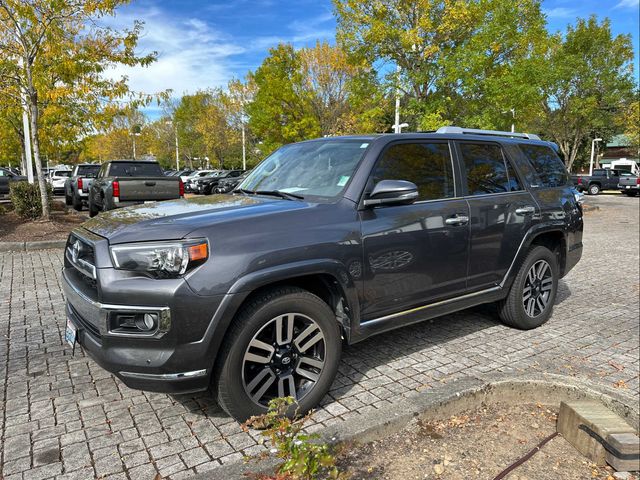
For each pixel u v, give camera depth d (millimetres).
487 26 14336
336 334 3186
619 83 30516
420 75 14938
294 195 3586
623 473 2574
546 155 5285
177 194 12617
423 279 3736
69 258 3348
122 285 2662
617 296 6316
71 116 12961
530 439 2891
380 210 3473
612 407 3107
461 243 3980
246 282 2744
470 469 2584
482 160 4430
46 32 10164
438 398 3074
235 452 2793
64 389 3549
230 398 2840
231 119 42250
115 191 11711
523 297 4727
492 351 4328
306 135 24469
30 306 5543
